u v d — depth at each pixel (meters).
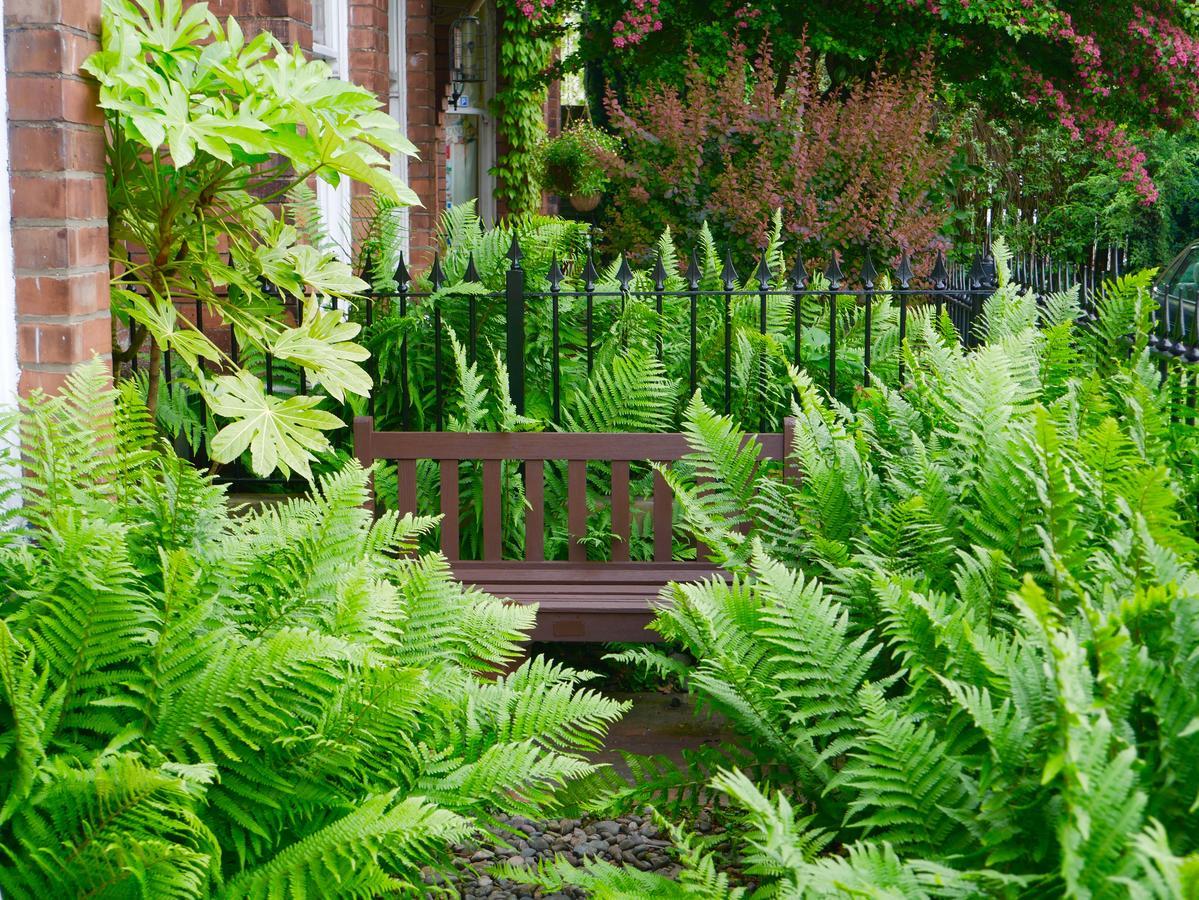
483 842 3.39
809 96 10.51
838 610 3.02
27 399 3.36
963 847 2.36
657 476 4.56
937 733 2.57
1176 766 2.18
